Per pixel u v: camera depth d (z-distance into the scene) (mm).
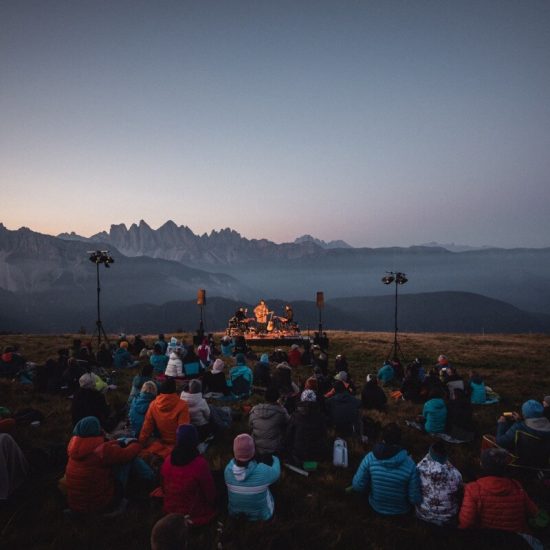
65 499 7680
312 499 8141
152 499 7730
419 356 31188
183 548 3807
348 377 16984
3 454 7719
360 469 7809
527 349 34469
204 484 6824
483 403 17078
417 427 12852
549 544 6711
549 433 8828
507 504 6418
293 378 20734
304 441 9297
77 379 15680
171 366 17594
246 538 6586
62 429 11656
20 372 17734
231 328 38000
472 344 37438
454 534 6949
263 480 6992
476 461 10359
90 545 6531
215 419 11109
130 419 10594
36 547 6508
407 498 7438
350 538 6961
